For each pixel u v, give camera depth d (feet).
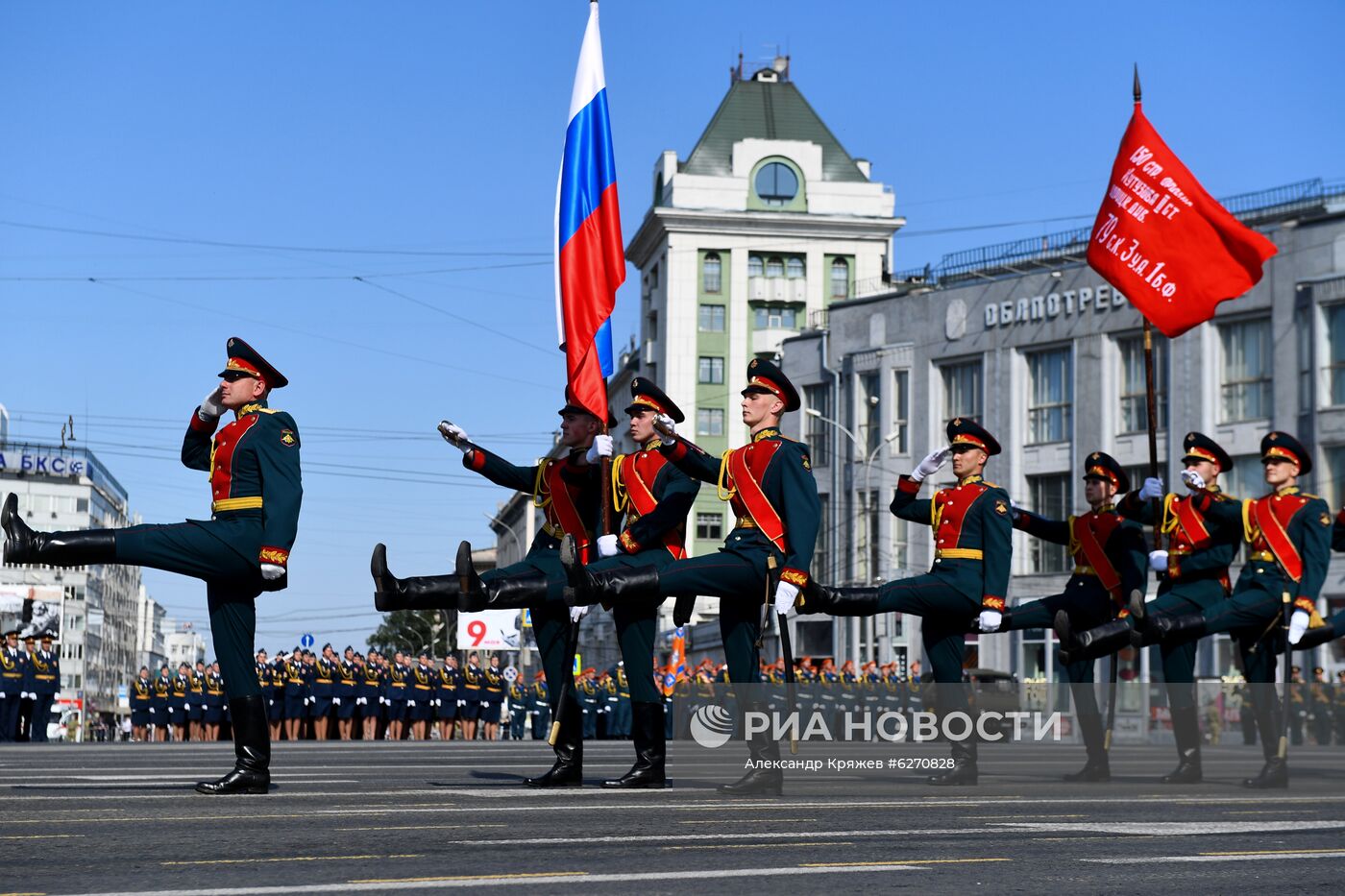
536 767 47.85
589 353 39.96
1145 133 45.42
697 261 256.73
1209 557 40.24
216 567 31.40
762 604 33.60
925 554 162.61
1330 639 40.98
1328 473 131.03
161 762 54.29
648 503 34.01
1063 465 150.41
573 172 40.86
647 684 34.94
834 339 174.09
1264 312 136.15
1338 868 21.49
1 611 284.61
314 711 111.45
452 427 35.99
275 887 17.99
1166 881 19.88
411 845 22.57
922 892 18.51
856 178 265.13
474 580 32.50
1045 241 157.38
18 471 403.95
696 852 22.12
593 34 41.52
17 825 25.11
